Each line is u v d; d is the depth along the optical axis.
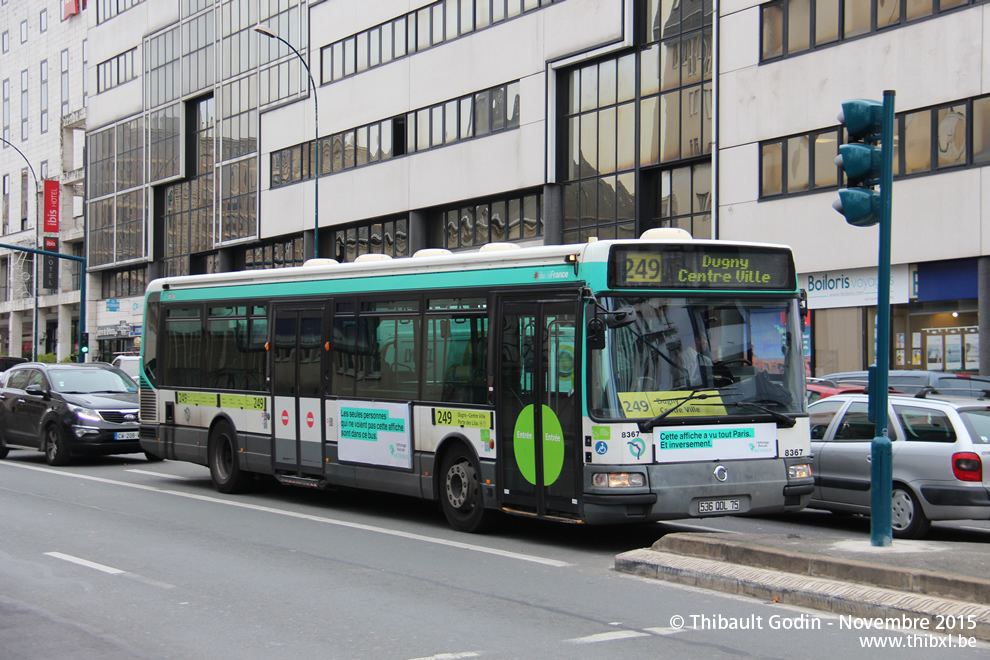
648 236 10.71
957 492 10.88
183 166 56.06
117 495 15.14
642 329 10.08
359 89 43.00
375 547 10.62
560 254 10.43
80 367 20.94
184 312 16.55
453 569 9.38
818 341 27.25
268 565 9.58
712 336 10.36
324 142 45.09
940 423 11.30
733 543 8.80
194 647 6.65
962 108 23.83
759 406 10.41
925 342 24.86
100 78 64.50
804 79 27.11
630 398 9.91
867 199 8.90
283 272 14.52
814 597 7.59
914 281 24.94
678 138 30.73
